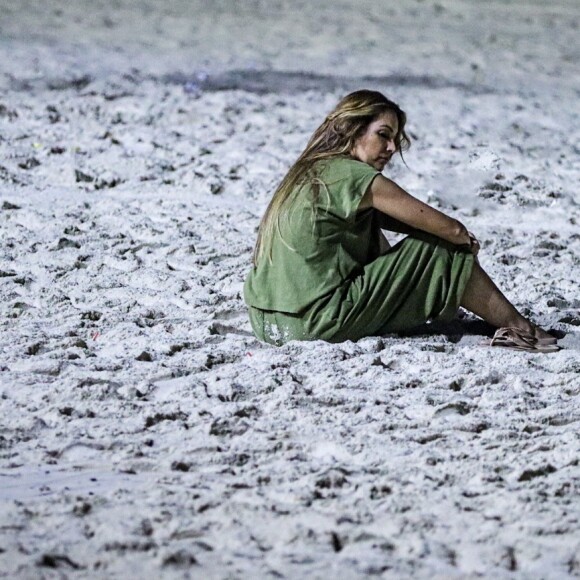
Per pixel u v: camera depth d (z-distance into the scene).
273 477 10.18
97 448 10.88
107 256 17.75
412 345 13.82
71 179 22.92
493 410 11.92
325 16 53.28
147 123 28.62
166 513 9.45
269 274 13.98
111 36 44.78
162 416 11.55
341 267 13.81
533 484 10.14
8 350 13.39
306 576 8.50
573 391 12.66
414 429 11.38
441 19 54.19
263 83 35.47
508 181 24.47
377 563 8.70
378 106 13.95
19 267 17.17
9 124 27.42
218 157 25.36
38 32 44.62
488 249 19.56
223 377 12.64
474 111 33.00
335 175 13.61
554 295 16.61
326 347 13.52
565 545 9.13
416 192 23.30
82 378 12.29
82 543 8.95
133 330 14.34
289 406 11.86
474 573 8.66
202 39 45.12
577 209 23.06
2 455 10.70
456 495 9.92
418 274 13.82
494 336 14.10
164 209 21.05
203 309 15.45
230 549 8.95
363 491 9.91
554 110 34.03
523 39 49.19
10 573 8.41
